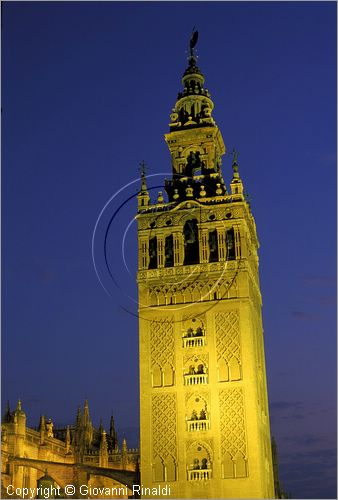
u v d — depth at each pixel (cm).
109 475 8094
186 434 7412
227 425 7362
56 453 10125
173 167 8862
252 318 7962
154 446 7456
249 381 7456
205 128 8850
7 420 9156
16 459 8388
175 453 7388
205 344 7694
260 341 8506
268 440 8112
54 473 8281
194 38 9738
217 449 7306
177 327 7819
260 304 8931
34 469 9306
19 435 8700
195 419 7438
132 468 11138
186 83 9425
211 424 7394
